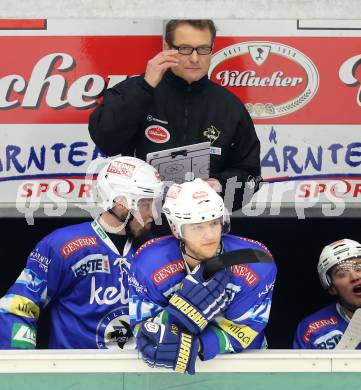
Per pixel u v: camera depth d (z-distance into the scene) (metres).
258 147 12.80
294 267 15.05
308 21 13.07
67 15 12.46
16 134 13.33
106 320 11.66
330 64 13.20
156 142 12.52
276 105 13.32
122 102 11.74
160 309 10.05
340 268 12.32
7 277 14.85
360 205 13.64
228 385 9.61
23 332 11.27
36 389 9.59
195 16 12.23
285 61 13.18
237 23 13.05
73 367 9.55
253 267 10.05
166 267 10.18
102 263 11.66
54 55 13.09
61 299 11.78
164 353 9.28
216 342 9.47
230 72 13.18
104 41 13.07
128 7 12.29
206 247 9.80
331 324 12.54
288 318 15.16
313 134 13.43
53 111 13.28
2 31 13.01
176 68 12.17
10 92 13.20
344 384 9.59
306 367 9.57
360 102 13.35
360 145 13.47
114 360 9.56
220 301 9.45
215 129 12.52
